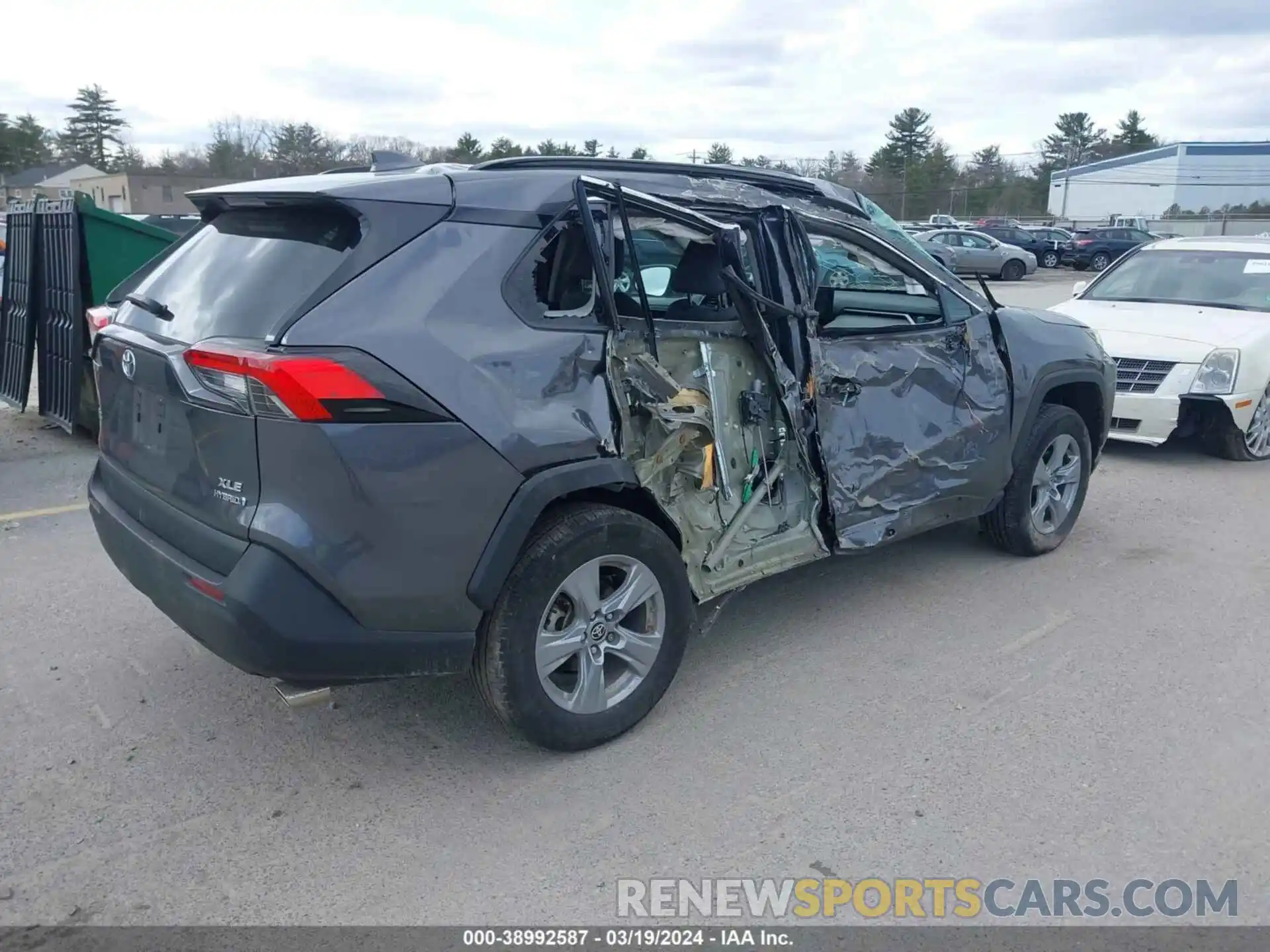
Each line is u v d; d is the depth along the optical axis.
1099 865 3.07
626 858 3.08
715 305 4.03
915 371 4.58
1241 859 3.10
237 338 3.07
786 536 4.23
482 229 3.30
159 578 3.27
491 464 3.15
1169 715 3.95
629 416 3.58
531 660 3.38
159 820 3.24
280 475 2.92
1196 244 9.40
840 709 3.97
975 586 5.26
